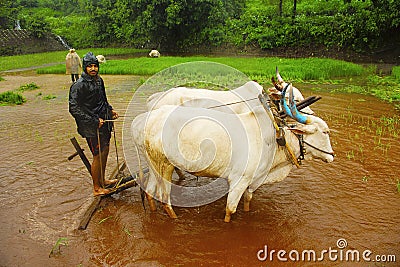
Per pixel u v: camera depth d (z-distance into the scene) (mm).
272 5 33438
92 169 5352
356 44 25047
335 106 10891
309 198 5441
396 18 23141
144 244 4434
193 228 4758
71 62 15781
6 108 11383
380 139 7867
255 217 4992
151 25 30062
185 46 32219
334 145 7535
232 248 4344
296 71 16219
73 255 4262
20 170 6484
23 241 4516
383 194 5496
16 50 32156
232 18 35094
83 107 5129
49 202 5410
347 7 27062
